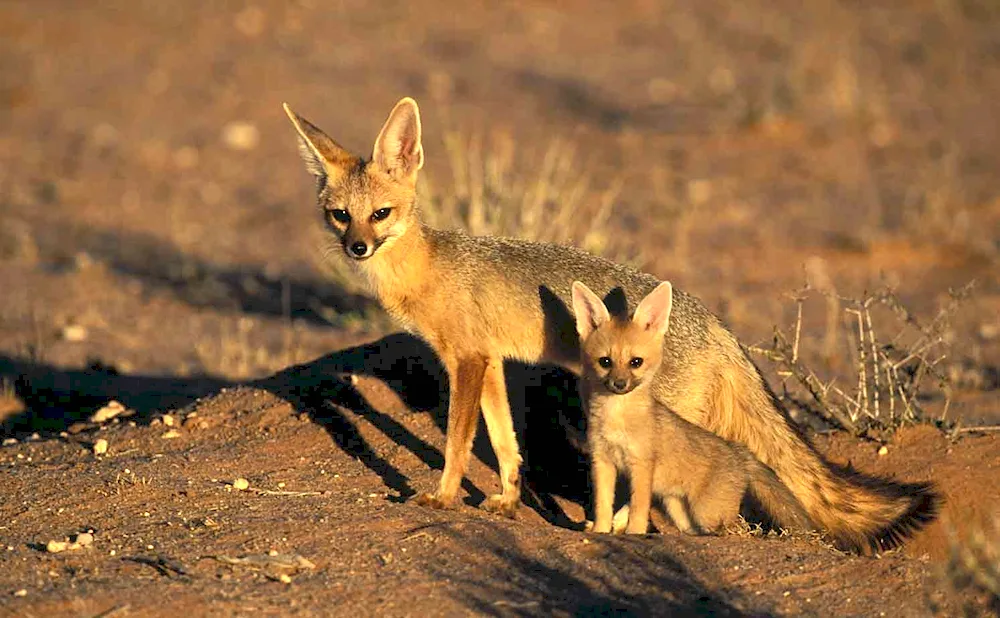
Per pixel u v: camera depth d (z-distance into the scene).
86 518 8.48
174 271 20.62
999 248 19.67
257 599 7.12
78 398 12.53
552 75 33.06
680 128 28.42
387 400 10.76
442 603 7.14
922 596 7.37
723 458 8.82
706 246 20.77
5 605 6.96
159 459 9.74
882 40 34.78
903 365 11.50
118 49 35.62
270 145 28.86
